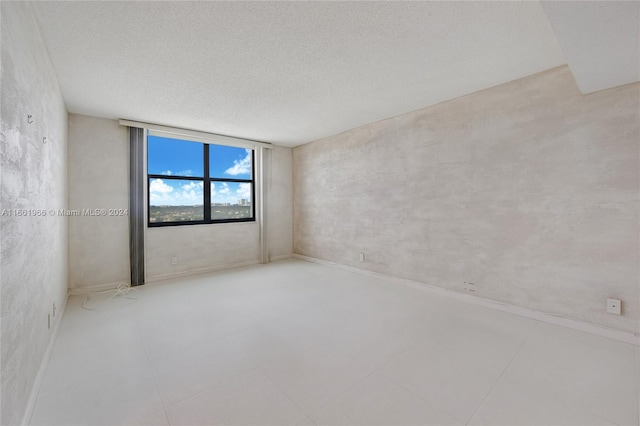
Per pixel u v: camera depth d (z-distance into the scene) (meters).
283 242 5.96
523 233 2.88
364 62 2.47
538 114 2.75
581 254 2.54
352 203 4.75
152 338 2.48
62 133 3.07
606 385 1.81
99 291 3.84
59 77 2.67
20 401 1.43
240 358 2.16
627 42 1.71
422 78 2.81
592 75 2.16
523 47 2.27
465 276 3.34
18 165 1.42
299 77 2.75
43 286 1.98
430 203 3.66
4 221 1.21
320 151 5.35
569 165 2.59
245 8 1.77
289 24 1.94
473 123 3.21
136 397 1.73
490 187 3.10
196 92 3.06
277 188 5.83
